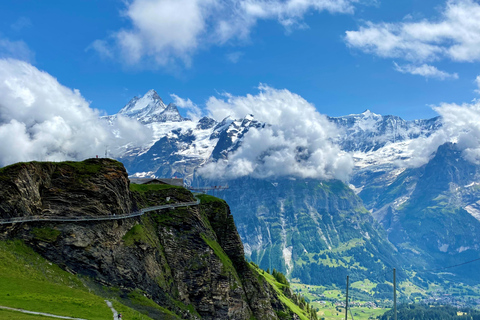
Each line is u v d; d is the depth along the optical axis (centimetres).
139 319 14075
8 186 16075
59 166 18762
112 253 18012
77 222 17500
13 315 11075
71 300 13625
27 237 16112
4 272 13838
